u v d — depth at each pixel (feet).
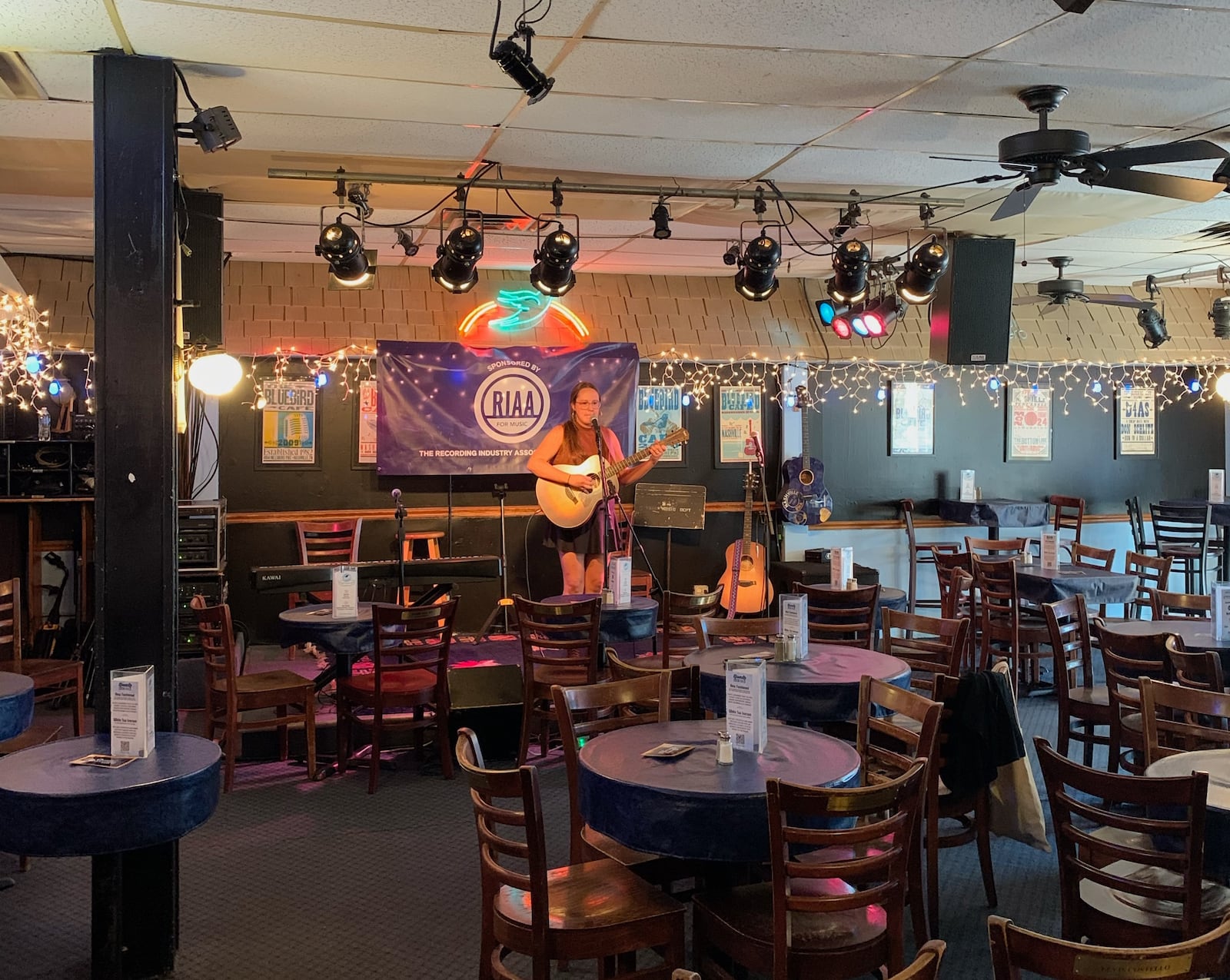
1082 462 34.96
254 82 13.99
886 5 11.72
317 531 28.02
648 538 30.78
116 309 11.94
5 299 24.38
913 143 17.61
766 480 32.07
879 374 32.76
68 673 18.92
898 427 32.96
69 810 9.63
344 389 29.01
